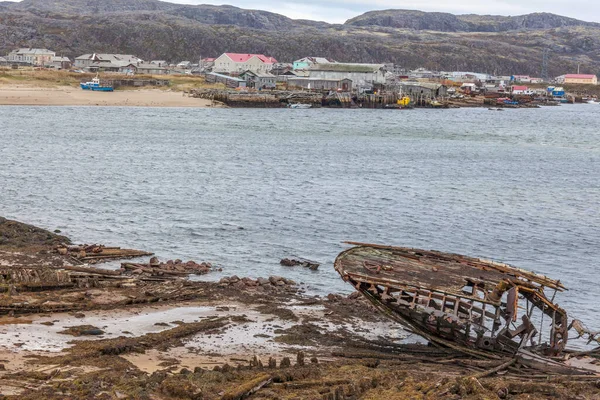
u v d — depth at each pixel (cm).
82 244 4938
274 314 3622
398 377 2709
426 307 3231
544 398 2550
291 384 2517
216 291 3941
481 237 5675
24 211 5981
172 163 9138
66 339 3012
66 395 2292
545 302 3331
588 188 8212
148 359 2853
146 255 4753
